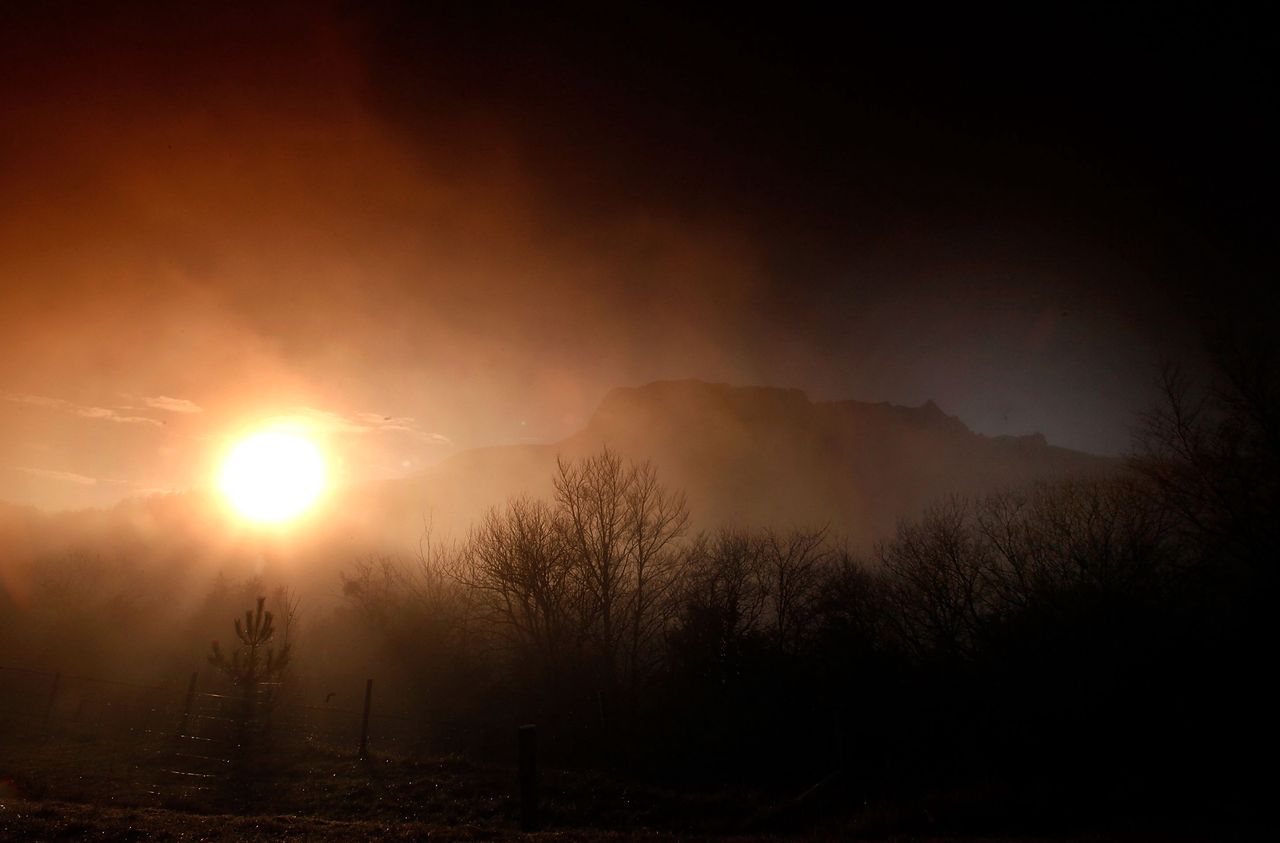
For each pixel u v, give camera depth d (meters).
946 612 26.27
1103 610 21.17
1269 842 11.46
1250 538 19.98
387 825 12.35
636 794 16.66
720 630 28.69
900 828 14.31
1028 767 19.33
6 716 23.66
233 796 15.97
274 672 23.38
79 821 11.20
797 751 22.44
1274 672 18.25
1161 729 18.61
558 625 30.58
